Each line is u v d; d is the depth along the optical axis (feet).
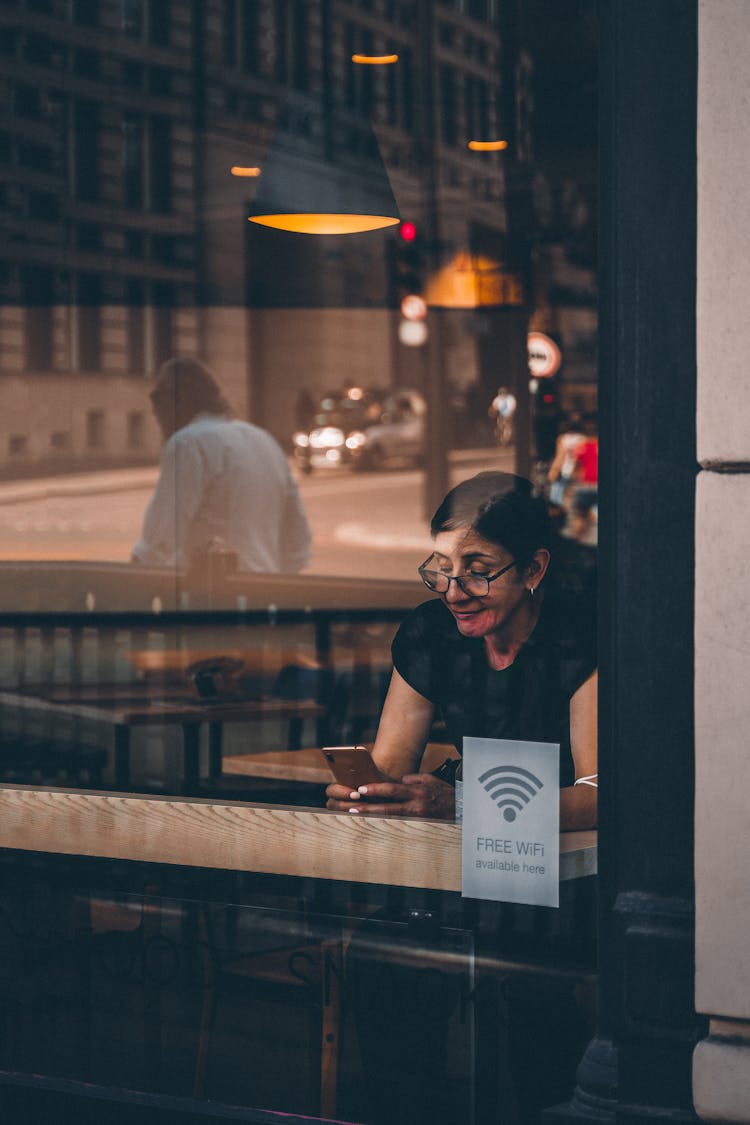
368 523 49.26
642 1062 10.80
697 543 10.32
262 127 48.98
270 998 13.76
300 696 18.24
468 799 12.15
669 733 10.70
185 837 12.59
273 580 28.89
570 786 11.91
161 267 48.67
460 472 49.90
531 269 47.98
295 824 12.24
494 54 42.27
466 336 50.31
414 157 49.78
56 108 45.75
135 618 27.94
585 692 12.14
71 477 39.78
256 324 52.42
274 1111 13.19
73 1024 14.38
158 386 29.27
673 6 10.43
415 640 12.90
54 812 13.10
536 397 46.85
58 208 45.27
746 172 10.08
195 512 28.55
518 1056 12.51
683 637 10.64
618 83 10.60
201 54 48.42
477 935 12.80
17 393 41.98
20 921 14.89
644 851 10.79
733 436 10.17
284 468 29.12
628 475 10.73
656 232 10.56
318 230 19.19
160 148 49.21
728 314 10.17
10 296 43.37
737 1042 10.43
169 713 16.70
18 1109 13.91
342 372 53.21
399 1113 12.89
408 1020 13.10
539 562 12.76
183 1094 13.57
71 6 45.80
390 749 12.77
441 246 49.96
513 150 45.83
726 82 10.11
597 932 11.45
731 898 10.31
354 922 13.50
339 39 47.21
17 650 22.85
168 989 14.17
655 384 10.62
